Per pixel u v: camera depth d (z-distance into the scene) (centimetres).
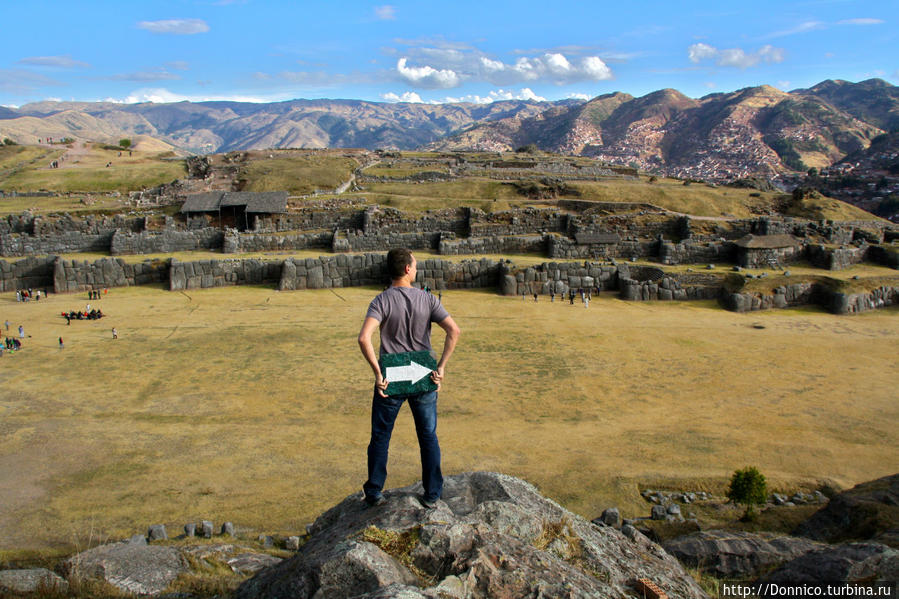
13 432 3061
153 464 2741
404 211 8262
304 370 4094
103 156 12131
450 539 641
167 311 5650
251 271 6769
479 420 3284
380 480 760
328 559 613
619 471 2661
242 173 10319
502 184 10269
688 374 4066
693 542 1483
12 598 938
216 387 3766
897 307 6147
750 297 6038
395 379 711
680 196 9812
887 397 3628
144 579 1084
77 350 4453
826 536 1673
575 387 3816
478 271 6862
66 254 7162
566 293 6712
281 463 2764
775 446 2942
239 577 1170
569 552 743
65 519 2239
